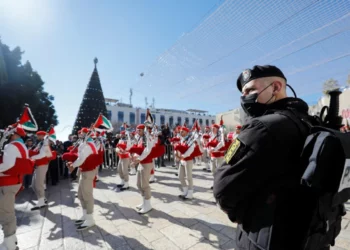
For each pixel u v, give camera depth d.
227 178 0.90
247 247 0.92
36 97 17.41
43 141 4.61
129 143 5.91
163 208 4.06
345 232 2.84
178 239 2.86
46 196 5.44
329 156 0.70
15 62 16.66
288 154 0.80
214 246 2.65
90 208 3.34
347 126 5.14
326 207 0.75
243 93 1.14
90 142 3.50
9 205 2.69
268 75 1.03
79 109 11.74
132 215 3.78
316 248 0.78
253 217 0.88
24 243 2.91
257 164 0.81
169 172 8.16
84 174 3.35
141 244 2.77
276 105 0.99
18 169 2.72
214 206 4.14
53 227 3.41
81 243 2.86
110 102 41.22
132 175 7.86
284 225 0.79
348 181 0.73
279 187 0.82
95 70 12.20
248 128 0.89
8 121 15.20
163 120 44.31
